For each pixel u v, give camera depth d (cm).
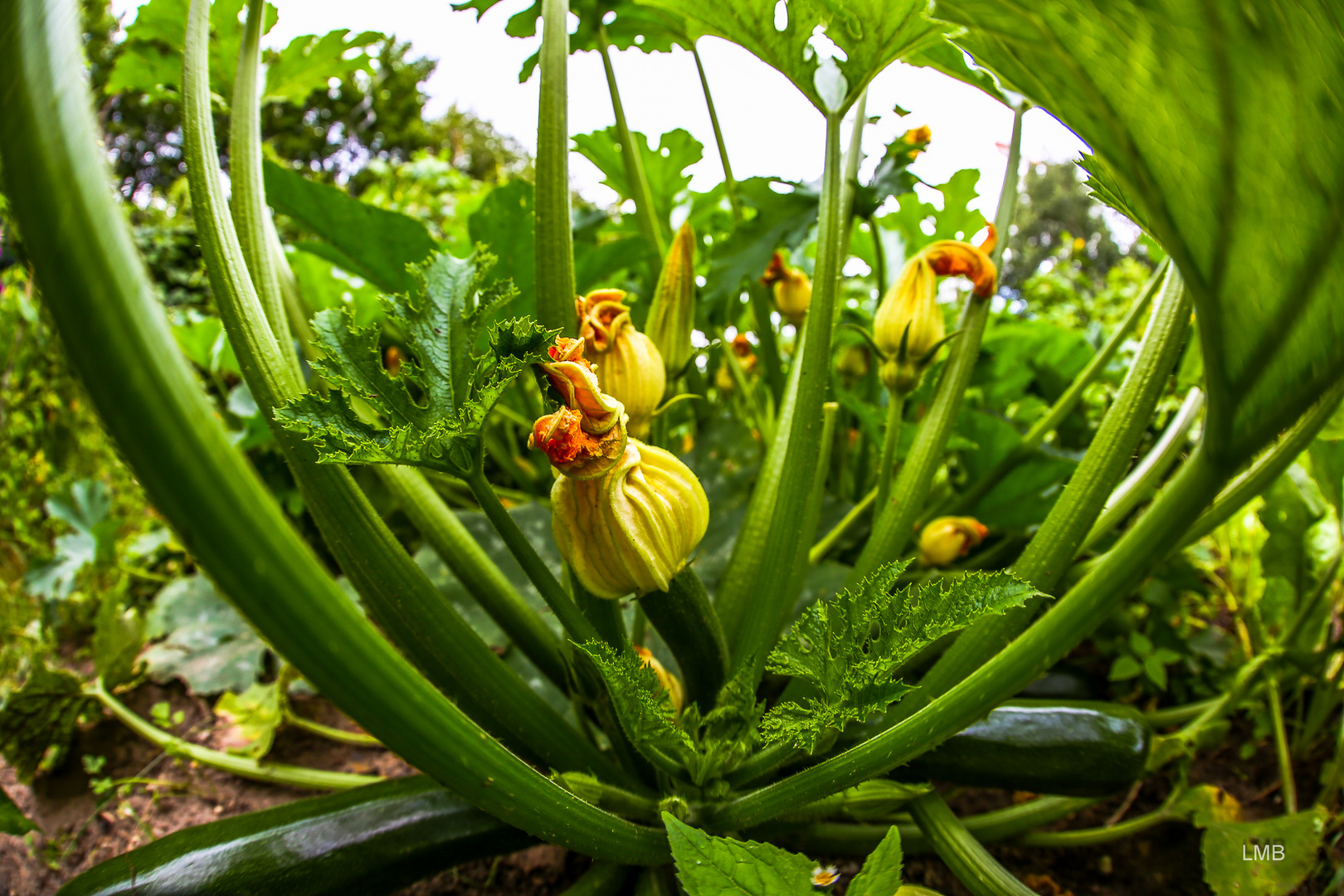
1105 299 114
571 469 23
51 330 16
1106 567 22
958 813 41
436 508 34
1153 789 42
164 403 14
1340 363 20
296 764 45
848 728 30
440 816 28
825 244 29
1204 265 21
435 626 25
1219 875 32
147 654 51
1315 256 19
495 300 24
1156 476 38
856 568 34
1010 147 40
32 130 13
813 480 31
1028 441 45
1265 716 43
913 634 22
